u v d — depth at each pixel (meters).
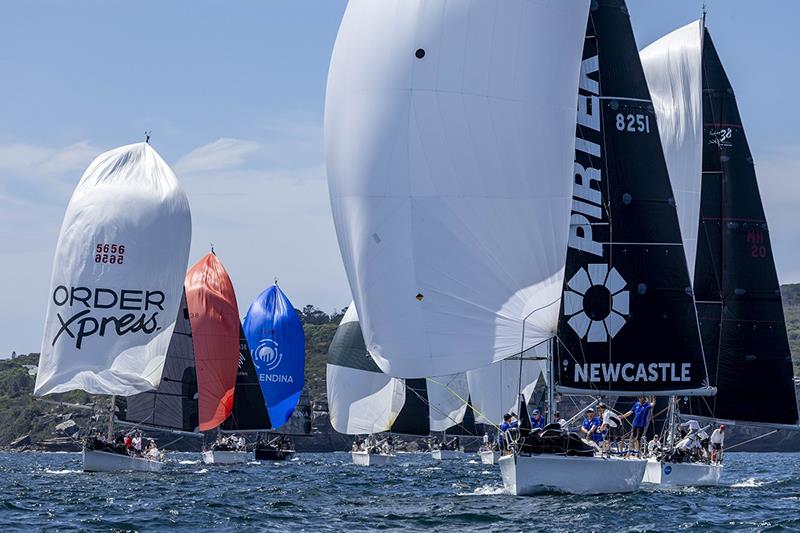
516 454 86.50
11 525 82.44
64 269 139.62
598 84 96.50
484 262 87.56
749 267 121.31
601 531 73.75
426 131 87.81
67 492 114.50
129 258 140.12
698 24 120.94
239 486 126.38
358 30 90.12
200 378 176.12
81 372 138.75
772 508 88.62
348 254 90.88
